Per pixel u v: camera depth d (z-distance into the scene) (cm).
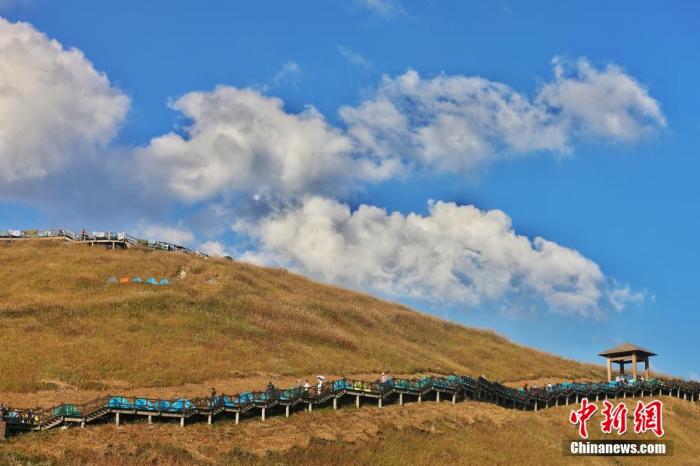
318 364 8631
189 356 8106
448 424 7219
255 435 6238
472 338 12331
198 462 5612
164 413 6219
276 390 6725
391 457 6306
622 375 11131
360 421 6844
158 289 10362
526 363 11362
